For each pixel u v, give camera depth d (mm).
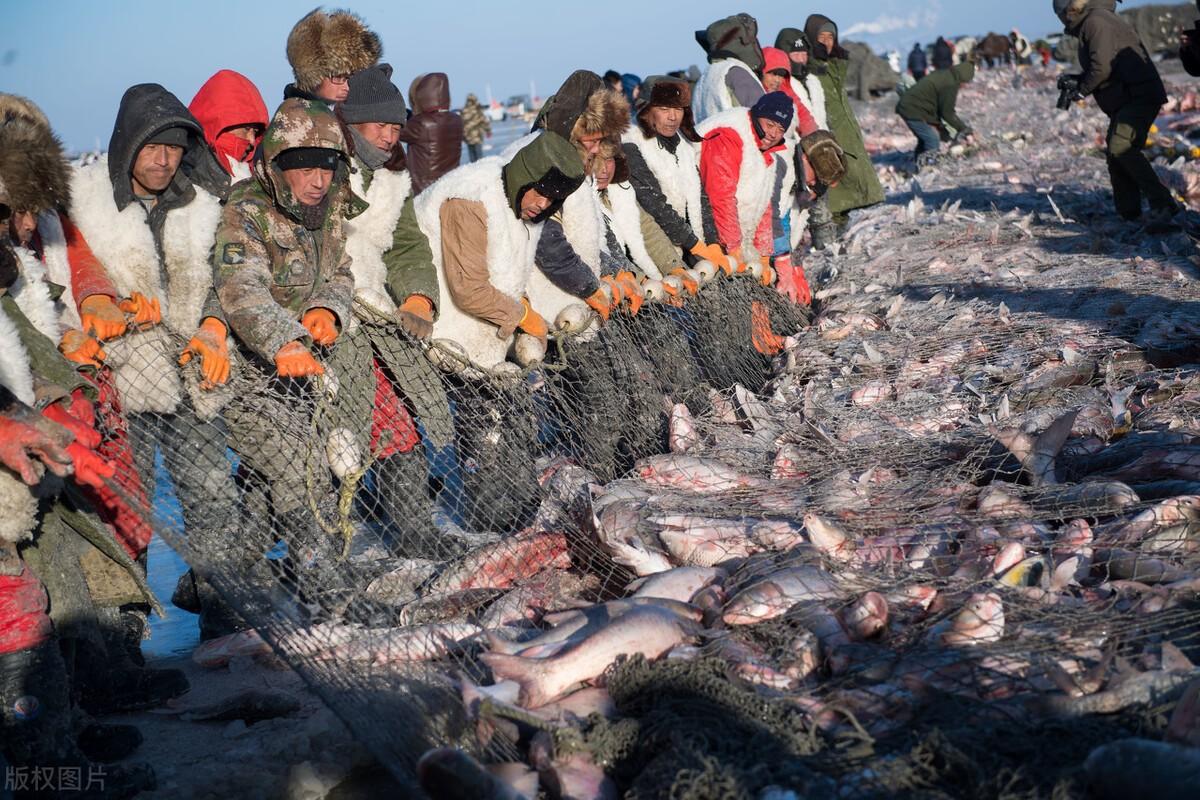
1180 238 9875
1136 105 10609
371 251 4852
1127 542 4094
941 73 19844
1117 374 6395
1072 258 10008
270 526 4559
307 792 3475
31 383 3330
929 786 2811
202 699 4168
